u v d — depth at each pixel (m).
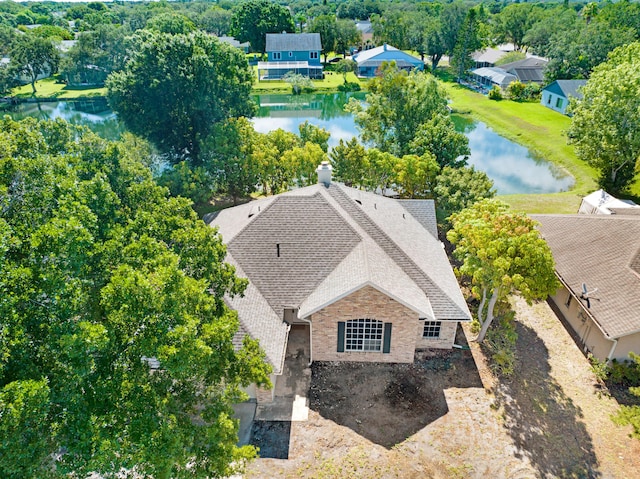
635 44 50.53
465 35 104.62
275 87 100.25
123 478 16.17
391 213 30.70
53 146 23.12
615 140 43.00
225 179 42.28
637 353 22.73
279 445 19.38
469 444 19.42
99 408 12.10
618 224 28.80
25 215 13.88
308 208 27.09
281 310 23.89
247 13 139.38
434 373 23.31
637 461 18.72
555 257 29.55
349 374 23.25
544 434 19.89
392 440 19.61
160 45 43.88
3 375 11.02
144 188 21.23
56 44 123.50
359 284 21.70
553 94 80.88
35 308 11.88
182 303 13.70
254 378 16.28
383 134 53.97
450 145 42.94
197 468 14.12
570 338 26.22
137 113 45.09
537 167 58.12
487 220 23.44
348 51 143.00
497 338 25.41
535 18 135.50
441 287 24.75
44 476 11.16
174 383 15.26
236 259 25.59
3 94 96.00
